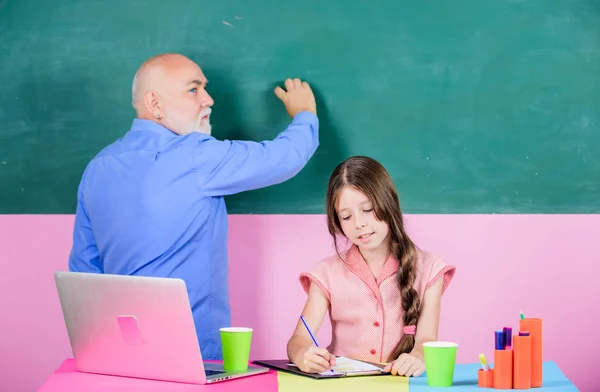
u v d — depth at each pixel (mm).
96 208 2434
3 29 2885
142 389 1701
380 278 2209
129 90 2861
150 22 2850
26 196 2881
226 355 1868
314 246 2834
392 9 2811
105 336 1811
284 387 1690
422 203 2826
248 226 2850
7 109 2885
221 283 2479
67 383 1772
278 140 2533
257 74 2826
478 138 2818
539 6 2814
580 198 2824
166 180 2379
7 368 2873
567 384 1713
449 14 2811
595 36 2816
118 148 2471
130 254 2393
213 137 2689
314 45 2818
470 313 2822
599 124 2822
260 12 2826
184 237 2389
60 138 2871
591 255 2822
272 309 2842
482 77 2814
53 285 2871
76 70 2867
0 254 2883
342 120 2816
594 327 2820
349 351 2205
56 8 2871
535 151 2824
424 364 1844
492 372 1695
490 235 2824
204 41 2840
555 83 2818
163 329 1717
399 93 2816
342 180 2148
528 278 2822
